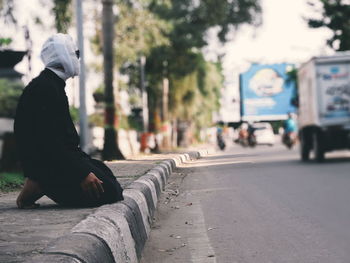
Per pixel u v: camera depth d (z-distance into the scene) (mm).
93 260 3059
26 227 3943
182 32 38500
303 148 20781
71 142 5164
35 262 2721
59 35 5215
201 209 8031
